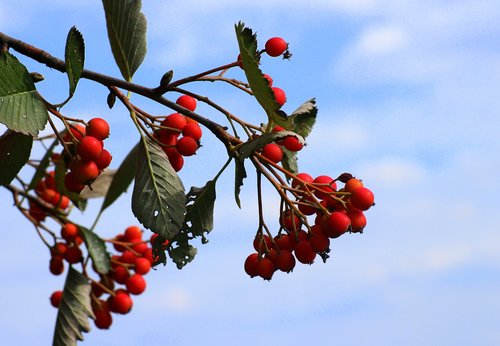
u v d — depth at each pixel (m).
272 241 0.66
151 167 0.67
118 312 0.81
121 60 0.69
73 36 0.63
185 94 0.67
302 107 0.68
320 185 0.65
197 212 0.69
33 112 0.64
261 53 0.67
